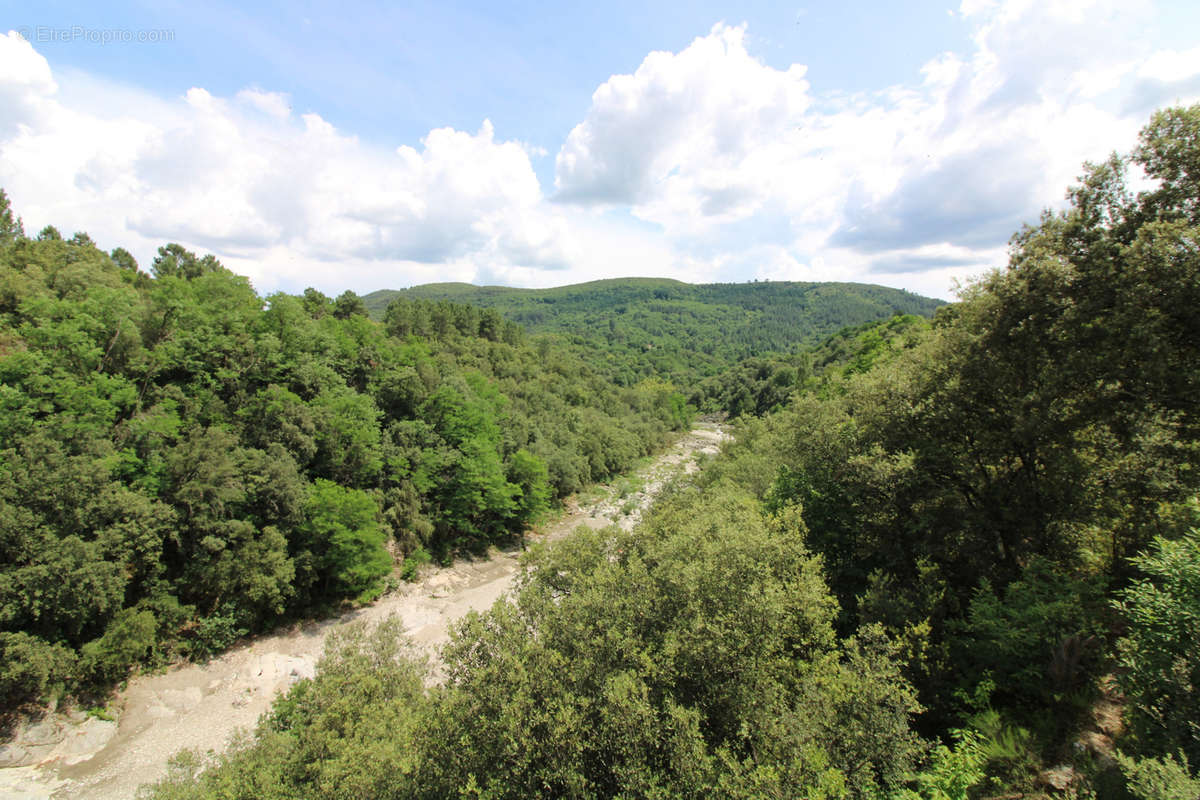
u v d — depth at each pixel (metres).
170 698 26.31
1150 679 8.85
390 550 41.25
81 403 28.80
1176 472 14.10
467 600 38.81
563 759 9.20
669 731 9.45
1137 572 13.89
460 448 48.41
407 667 18.55
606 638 10.94
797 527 17.11
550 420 72.81
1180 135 13.39
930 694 12.60
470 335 109.00
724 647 10.62
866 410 19.16
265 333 43.72
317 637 32.69
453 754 9.82
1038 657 11.98
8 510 22.62
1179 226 12.44
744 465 34.88
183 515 29.58
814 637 12.99
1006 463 16.95
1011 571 15.65
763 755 9.75
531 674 10.17
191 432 31.80
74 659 24.09
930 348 18.36
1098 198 15.02
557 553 16.33
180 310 39.34
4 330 34.72
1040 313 15.09
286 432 36.06
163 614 28.05
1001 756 10.20
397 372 50.03
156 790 16.97
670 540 14.59
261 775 13.73
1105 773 8.63
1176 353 13.20
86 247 55.00
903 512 17.72
